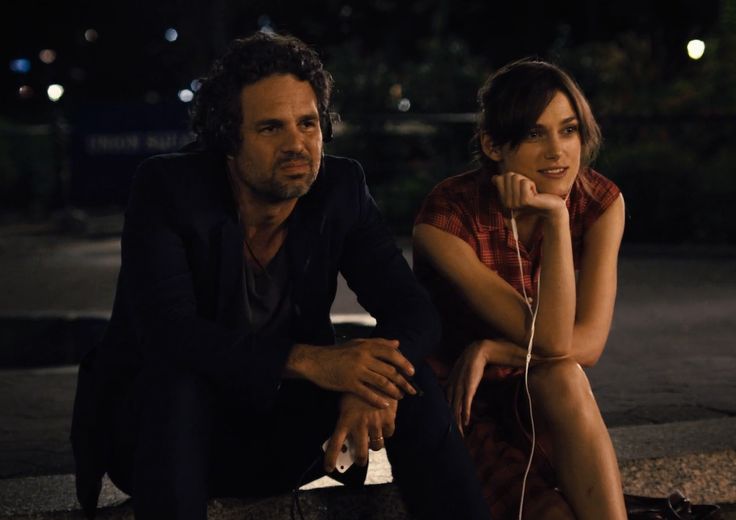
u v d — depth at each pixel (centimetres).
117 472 294
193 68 2461
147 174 290
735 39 1495
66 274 1016
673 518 314
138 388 275
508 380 327
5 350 628
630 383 515
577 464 297
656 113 1433
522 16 2512
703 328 668
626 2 2331
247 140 281
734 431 380
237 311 289
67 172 1535
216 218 287
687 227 1145
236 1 2459
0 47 3089
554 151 315
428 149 1443
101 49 3089
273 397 275
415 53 2475
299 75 282
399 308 300
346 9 2519
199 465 267
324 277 299
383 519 322
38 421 468
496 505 309
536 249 331
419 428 283
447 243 325
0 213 1745
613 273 332
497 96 318
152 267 282
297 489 303
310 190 297
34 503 317
